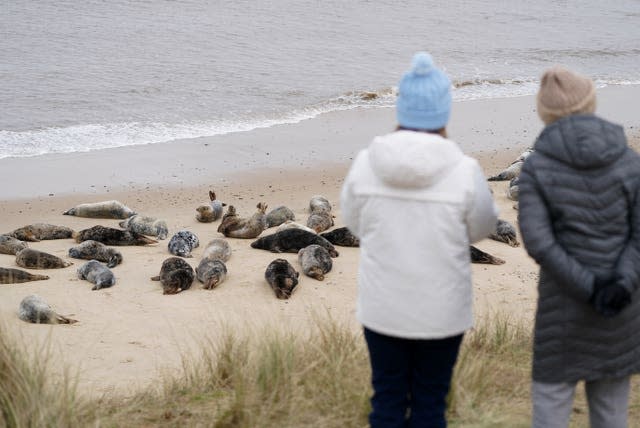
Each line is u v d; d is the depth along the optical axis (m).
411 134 4.43
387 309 4.49
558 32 44.91
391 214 4.46
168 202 17.92
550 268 4.33
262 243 14.59
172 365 9.61
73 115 25.27
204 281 12.75
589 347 4.43
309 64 33.88
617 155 4.30
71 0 45.25
